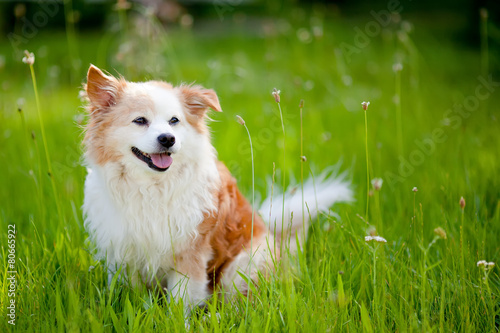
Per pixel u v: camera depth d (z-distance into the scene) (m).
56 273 3.07
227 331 2.62
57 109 6.95
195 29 14.73
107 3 14.19
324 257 3.07
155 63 6.43
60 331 2.58
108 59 8.50
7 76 9.01
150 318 2.65
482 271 3.06
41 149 5.10
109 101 3.08
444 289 2.88
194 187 3.11
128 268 3.22
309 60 9.38
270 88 7.64
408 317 2.76
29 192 4.24
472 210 3.83
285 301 2.73
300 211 3.56
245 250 3.26
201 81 8.25
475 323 2.73
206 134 3.27
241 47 12.20
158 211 3.05
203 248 3.16
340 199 3.79
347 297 2.84
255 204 4.19
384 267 2.96
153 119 2.99
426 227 3.76
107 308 2.73
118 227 3.07
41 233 3.58
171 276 3.21
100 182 3.08
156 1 10.34
